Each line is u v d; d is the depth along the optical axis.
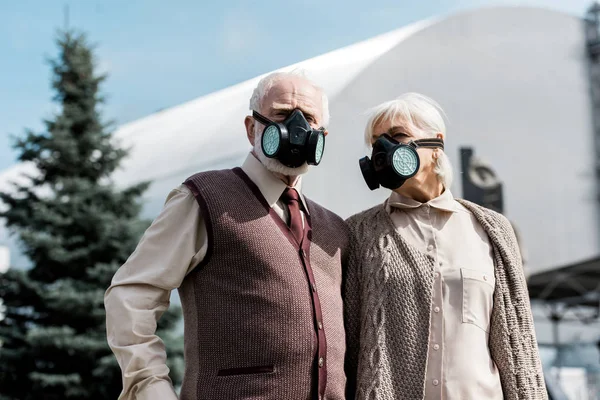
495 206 9.95
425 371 2.16
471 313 2.23
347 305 2.30
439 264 2.29
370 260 2.32
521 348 2.24
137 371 1.98
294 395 2.01
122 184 9.97
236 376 2.01
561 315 11.85
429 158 2.38
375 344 2.21
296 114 2.13
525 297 2.29
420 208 2.39
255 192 2.18
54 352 7.56
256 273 2.07
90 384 7.53
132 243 7.98
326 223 2.34
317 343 2.05
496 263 2.32
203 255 2.11
